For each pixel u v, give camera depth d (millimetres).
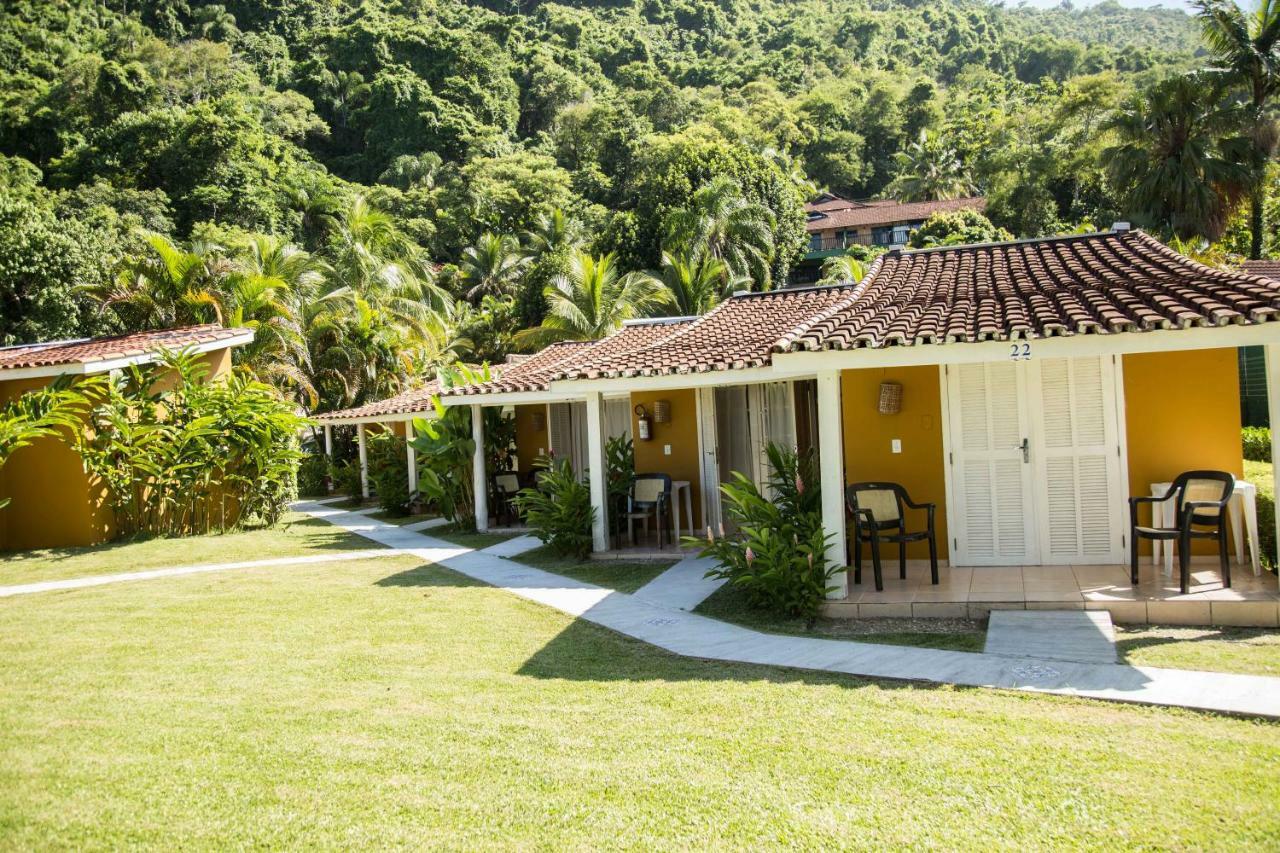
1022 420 9109
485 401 14930
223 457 16469
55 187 49688
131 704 6082
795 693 5984
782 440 12500
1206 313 6910
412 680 6590
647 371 11070
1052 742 4887
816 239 59812
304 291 30031
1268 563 8273
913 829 3982
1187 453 8656
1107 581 8109
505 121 76812
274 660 7266
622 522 14031
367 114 70562
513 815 4246
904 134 81188
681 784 4539
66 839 4066
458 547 14141
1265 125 28438
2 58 62000
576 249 39094
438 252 57281
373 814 4285
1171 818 3961
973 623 7605
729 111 63250
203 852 3945
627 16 105812
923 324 8234
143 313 23750
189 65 67750
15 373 14312
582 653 7336
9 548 15055
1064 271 10211
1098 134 31281
